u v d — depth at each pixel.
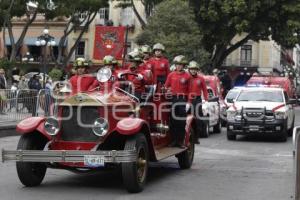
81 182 10.52
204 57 38.16
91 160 9.13
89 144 9.59
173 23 38.12
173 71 12.88
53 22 59.91
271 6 40.19
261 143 18.73
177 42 37.03
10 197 9.05
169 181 10.77
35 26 60.38
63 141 9.72
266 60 65.69
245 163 13.52
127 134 9.23
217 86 23.89
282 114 19.11
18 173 9.72
